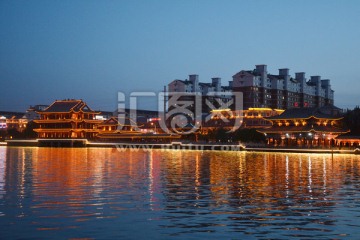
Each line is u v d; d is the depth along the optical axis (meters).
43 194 45.53
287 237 29.23
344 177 64.69
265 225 32.31
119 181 57.84
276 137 169.62
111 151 162.88
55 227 31.34
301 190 49.78
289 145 162.88
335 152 139.25
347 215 35.78
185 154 138.62
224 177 63.94
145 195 45.38
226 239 28.70
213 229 31.09
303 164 92.50
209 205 39.78
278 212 36.84
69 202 40.84
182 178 62.22
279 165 89.38
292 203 41.03
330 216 35.38
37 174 67.19
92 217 34.50
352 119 167.50
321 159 112.31
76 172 71.12
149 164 91.56
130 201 41.62
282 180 60.19
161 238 28.88
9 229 30.75
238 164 92.06
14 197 43.53
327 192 48.31
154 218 34.31
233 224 32.53
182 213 36.25
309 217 34.94
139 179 60.56
